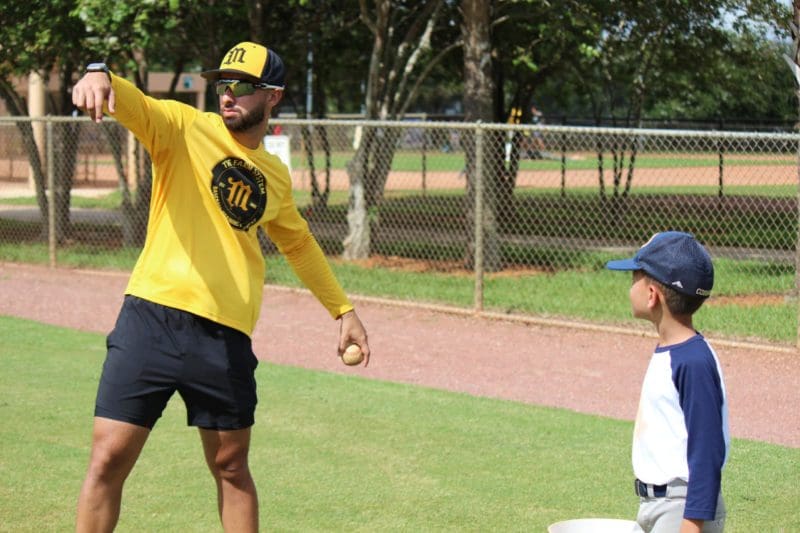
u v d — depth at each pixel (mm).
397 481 7898
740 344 13211
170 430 9141
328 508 7301
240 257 5434
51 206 20000
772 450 8844
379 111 21578
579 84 29266
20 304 15930
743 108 36219
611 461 8453
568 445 8891
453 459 8453
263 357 12531
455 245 23203
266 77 5395
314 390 10703
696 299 4438
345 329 6242
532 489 7750
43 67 22703
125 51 20734
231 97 5371
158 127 5184
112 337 5320
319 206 27953
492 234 19531
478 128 15180
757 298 16469
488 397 10617
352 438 9008
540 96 39875
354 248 21422
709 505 4199
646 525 4504
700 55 23672
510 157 24703
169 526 6902
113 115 4957
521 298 16453
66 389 10469
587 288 17438
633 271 4621
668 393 4371
